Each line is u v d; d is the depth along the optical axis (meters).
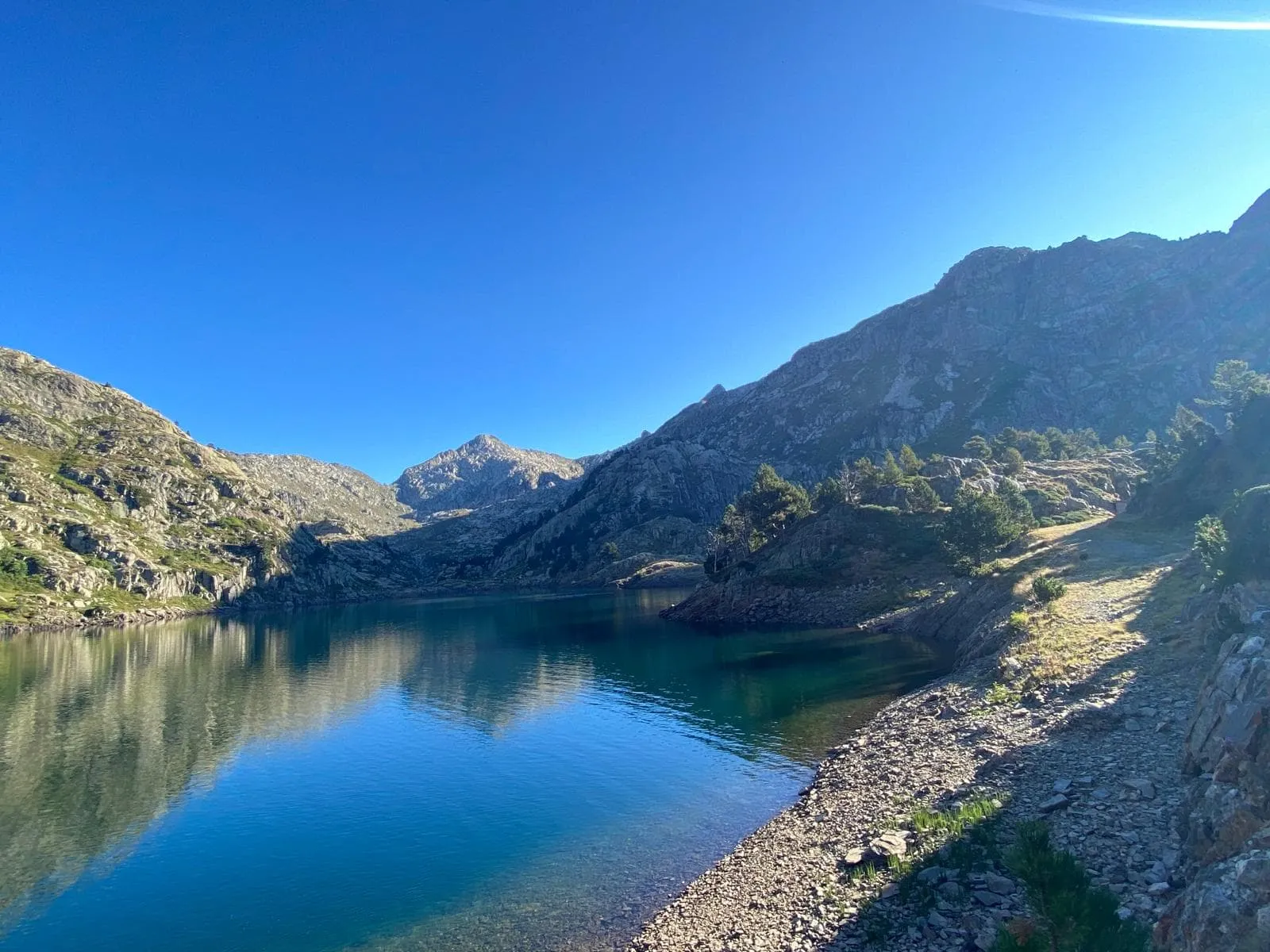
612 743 46.94
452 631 139.38
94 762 48.22
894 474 145.00
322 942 23.58
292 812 37.03
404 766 44.66
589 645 102.38
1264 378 107.31
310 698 70.88
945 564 103.62
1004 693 36.00
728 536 164.12
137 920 25.88
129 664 102.75
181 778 44.06
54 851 32.66
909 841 22.36
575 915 23.64
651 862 27.45
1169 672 31.17
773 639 91.25
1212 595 35.66
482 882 27.05
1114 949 9.82
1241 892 10.96
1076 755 25.34
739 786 35.53
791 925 19.45
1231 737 16.38
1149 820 18.98
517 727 53.91
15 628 179.00
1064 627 44.56
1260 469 73.38
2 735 56.50
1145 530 78.25
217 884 28.58
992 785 24.69
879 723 41.94
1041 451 185.75
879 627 88.88
